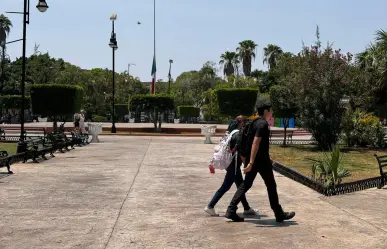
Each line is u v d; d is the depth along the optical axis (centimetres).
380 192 952
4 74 6838
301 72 2178
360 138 2275
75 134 2327
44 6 1680
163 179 1112
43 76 6475
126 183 1039
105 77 7612
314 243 558
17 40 1672
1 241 559
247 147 657
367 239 577
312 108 2170
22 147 1526
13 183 1027
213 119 7000
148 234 596
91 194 891
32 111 2650
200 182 1069
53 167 1340
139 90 8350
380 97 2450
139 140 2780
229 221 671
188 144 2444
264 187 1005
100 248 533
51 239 570
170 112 6544
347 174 1002
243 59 9081
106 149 2044
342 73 2127
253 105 3200
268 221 673
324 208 774
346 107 2275
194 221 670
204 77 8962
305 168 1401
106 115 7144
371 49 2473
